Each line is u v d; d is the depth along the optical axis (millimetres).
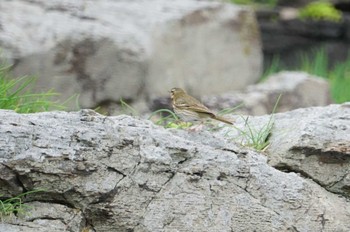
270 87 21031
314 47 27953
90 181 11328
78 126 11531
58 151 11258
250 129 12906
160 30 19234
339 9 28469
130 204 11430
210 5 20750
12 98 13656
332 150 12359
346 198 12453
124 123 11844
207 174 11750
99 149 11391
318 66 25734
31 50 17219
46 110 14188
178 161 11711
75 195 11312
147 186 11508
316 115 13242
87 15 18859
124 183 11430
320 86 21688
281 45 27812
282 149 12516
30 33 17641
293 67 27734
